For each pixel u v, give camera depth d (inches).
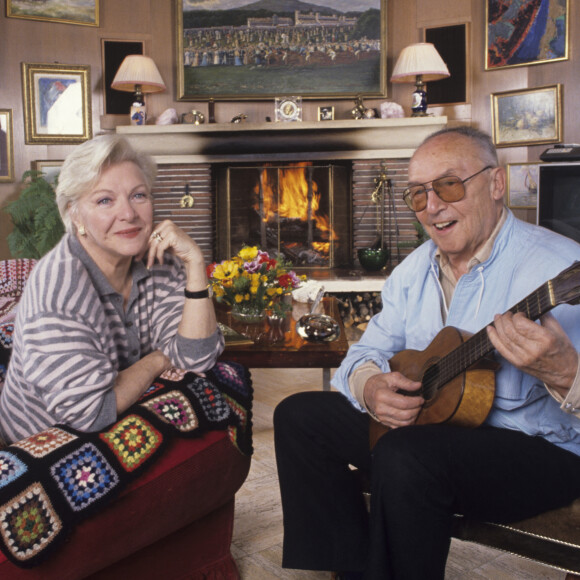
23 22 241.9
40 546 53.0
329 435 74.4
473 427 62.4
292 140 237.5
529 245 65.0
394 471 58.2
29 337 60.4
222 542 76.6
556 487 60.5
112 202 63.9
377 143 237.8
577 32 227.0
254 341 116.7
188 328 72.6
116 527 59.2
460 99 247.9
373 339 78.9
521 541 61.9
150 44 250.7
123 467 58.9
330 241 243.0
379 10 247.3
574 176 201.9
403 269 77.2
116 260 68.1
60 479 55.1
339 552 73.9
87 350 61.1
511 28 237.8
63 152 249.9
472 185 65.2
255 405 151.4
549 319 54.5
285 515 76.0
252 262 126.6
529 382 61.9
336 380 76.7
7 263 100.7
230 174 245.1
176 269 77.4
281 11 248.7
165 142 237.9
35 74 243.6
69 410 59.6
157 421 62.9
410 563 58.4
